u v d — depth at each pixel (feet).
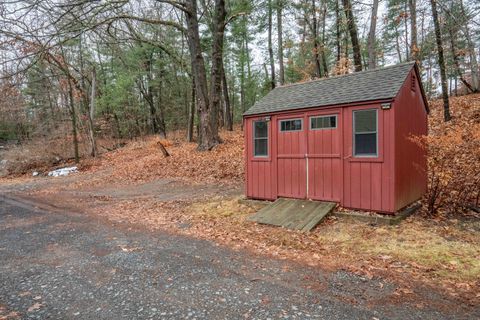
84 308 11.05
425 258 14.46
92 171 58.75
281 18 65.51
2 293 12.42
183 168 45.75
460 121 40.09
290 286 12.34
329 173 22.39
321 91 24.36
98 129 90.74
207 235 19.60
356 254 15.44
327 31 68.69
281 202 24.20
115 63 74.43
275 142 25.52
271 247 16.92
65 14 29.84
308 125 23.36
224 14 51.39
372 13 39.01
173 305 11.10
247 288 12.27
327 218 20.86
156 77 81.41
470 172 22.74
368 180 20.42
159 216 25.07
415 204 22.25
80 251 17.37
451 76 61.46
